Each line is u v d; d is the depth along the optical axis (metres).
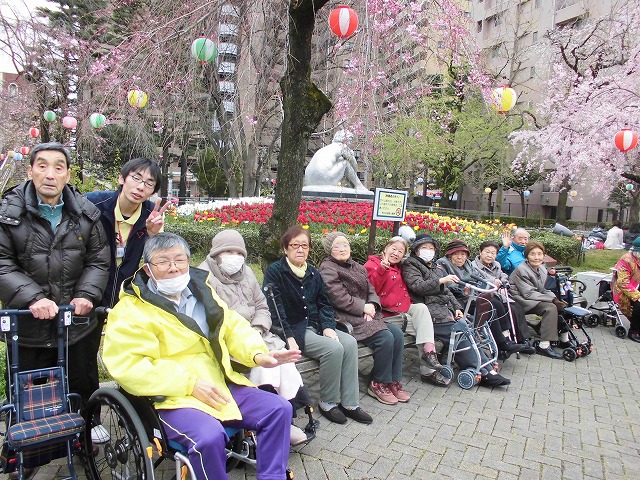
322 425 3.85
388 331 4.31
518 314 5.71
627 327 7.24
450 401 4.44
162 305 2.69
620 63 15.48
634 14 15.57
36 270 2.87
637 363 5.73
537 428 3.96
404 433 3.77
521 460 3.45
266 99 7.54
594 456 3.55
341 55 7.29
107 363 2.61
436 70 15.09
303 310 4.02
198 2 5.13
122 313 2.69
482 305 4.88
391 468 3.28
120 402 2.50
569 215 40.84
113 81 5.57
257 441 2.70
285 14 5.08
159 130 9.63
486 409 4.29
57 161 2.86
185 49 5.29
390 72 6.79
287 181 5.12
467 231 11.20
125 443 2.61
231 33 5.81
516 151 26.28
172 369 2.60
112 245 3.38
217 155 12.70
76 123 8.84
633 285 6.74
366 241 8.98
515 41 22.45
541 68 21.28
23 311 2.65
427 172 31.23
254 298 3.75
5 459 2.62
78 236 3.00
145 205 3.54
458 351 4.79
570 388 4.88
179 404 2.56
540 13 28.38
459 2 6.66
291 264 4.10
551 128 16.64
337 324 4.32
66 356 2.86
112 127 13.82
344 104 6.52
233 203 13.65
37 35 7.54
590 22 18.38
